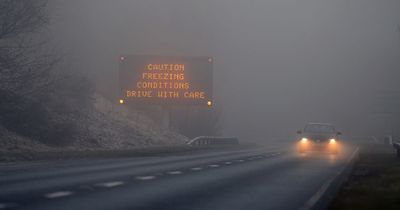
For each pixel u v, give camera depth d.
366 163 53.44
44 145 65.69
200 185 30.86
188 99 86.69
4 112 65.25
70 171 39.75
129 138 85.56
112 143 78.88
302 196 26.50
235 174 39.06
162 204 22.64
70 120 78.25
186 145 84.00
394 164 50.25
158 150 70.31
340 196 25.19
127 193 26.20
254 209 21.89
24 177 34.31
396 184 29.69
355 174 41.06
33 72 66.94
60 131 69.25
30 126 67.00
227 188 29.61
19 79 65.50
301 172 42.16
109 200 23.48
